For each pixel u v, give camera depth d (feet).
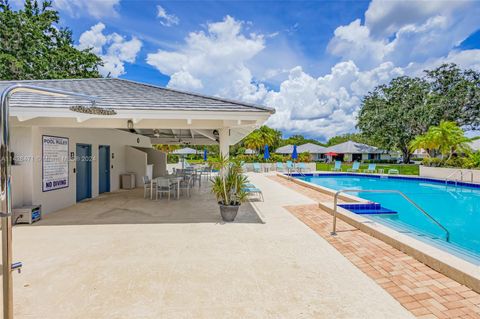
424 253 15.55
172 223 24.72
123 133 51.34
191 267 15.19
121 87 37.22
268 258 16.47
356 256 16.78
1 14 68.44
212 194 42.32
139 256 16.80
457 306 11.39
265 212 29.19
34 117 26.30
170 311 11.08
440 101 99.55
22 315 10.86
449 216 33.42
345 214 25.22
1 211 7.58
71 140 33.88
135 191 46.32
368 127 117.91
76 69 88.89
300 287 12.99
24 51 72.49
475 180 57.16
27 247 18.42
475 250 21.08
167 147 152.87
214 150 174.09
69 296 12.24
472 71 98.94
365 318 10.62
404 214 34.12
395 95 113.29
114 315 10.85
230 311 11.08
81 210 30.63
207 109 27.89
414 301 11.77
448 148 76.23
